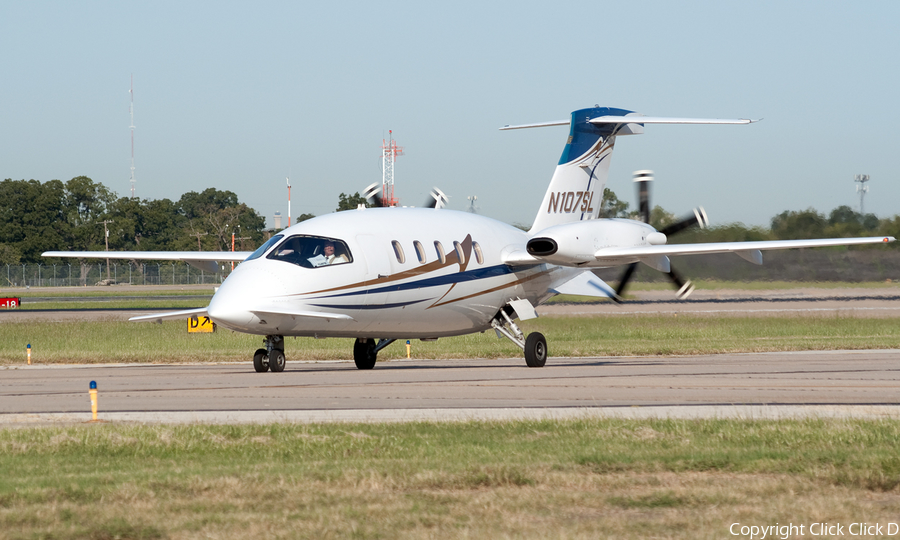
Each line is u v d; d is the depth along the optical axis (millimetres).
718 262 159875
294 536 23844
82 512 26156
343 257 73125
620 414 45906
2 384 64938
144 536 23953
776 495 28266
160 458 34844
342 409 48531
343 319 72875
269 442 37656
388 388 59875
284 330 70812
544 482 30062
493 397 54281
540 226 94250
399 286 76562
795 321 141125
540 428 40844
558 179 95625
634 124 98750
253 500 27641
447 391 57812
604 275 163125
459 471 31109
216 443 37312
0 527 24750
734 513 26109
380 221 78500
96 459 34562
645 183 94438
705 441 37594
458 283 81750
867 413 46438
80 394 56969
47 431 39844
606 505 27047
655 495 28078
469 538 23625
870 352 99688
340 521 25188
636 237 84875
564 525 24922
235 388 60156
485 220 89625
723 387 60094
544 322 141500
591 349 102875
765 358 91688
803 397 54125
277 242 73125
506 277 87125
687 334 127625
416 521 25234
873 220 161000
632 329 134625
